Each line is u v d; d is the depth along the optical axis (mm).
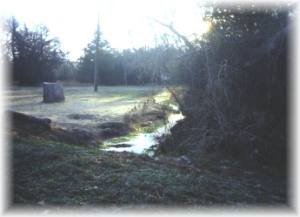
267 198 7125
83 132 14031
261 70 10391
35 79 48281
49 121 12492
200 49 11336
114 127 16156
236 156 10766
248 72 10531
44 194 6207
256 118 10484
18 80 47312
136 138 15094
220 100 10688
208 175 8078
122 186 6578
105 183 6695
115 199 6129
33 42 48625
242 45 10617
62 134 12609
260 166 10250
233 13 10852
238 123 10641
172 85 12055
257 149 10602
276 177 9297
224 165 9875
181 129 12195
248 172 9500
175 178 7188
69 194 6250
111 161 7941
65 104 24062
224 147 10906
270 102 10562
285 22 10195
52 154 7930
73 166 7367
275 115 10578
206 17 11375
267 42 10117
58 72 51031
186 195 6527
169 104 13172
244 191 7301
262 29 10531
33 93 33594
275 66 10156
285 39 9875
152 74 12422
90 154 8430
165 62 12109
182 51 11773
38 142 9125
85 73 50344
